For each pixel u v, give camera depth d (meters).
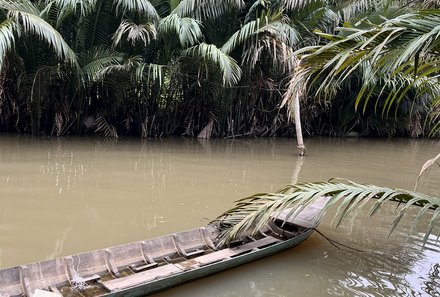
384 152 12.39
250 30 11.24
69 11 10.28
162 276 3.67
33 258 4.22
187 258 4.20
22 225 5.06
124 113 12.82
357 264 4.28
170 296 3.51
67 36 11.21
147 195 6.54
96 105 12.50
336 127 16.17
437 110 6.61
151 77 11.64
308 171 8.90
